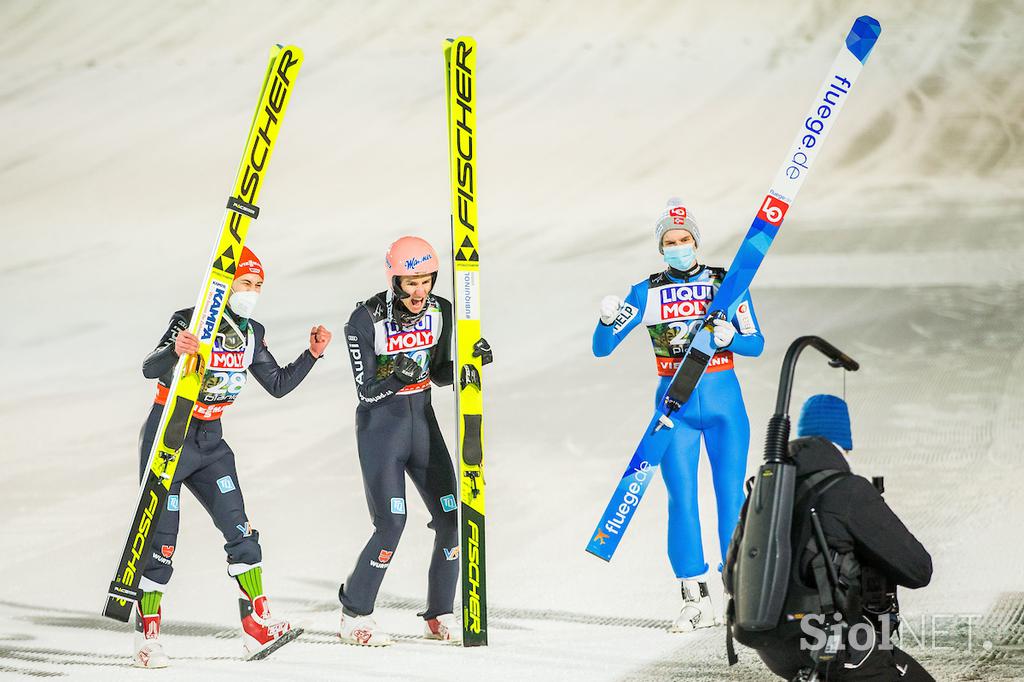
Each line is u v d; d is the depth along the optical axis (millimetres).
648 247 73375
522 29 121812
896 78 109562
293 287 65000
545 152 96750
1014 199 81500
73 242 79938
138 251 77562
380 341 20469
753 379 40688
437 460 20812
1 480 34844
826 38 116812
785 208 22016
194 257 76250
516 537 27203
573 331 52531
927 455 31500
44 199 89562
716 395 21531
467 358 20281
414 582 24859
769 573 12430
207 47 120062
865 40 22359
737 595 12680
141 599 18984
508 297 60625
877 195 84000
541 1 126500
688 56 114500
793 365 13461
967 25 119312
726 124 100625
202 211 86938
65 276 71500
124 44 121000
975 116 101438
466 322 20469
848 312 51688
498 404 40938
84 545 28328
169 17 126125
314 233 80125
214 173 94688
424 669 17797
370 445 20406
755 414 36219
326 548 27297
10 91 111438
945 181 87312
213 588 24625
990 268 62094
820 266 63781
